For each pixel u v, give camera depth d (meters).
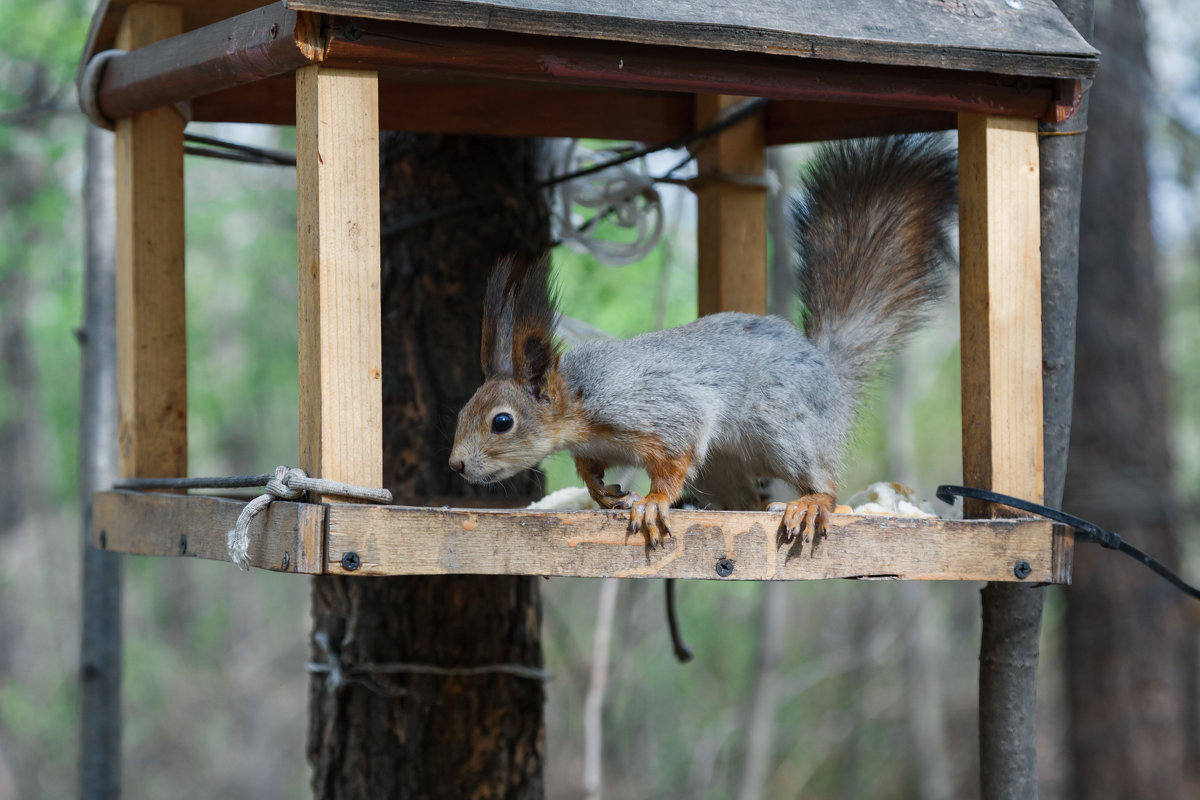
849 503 7.93
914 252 8.80
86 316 11.23
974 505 7.43
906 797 31.31
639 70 6.70
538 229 10.46
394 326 9.95
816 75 7.00
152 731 31.67
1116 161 18.58
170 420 8.62
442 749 9.61
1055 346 7.86
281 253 30.06
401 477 9.80
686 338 7.84
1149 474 18.20
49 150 19.55
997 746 7.99
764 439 7.80
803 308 8.88
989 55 7.09
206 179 29.45
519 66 6.52
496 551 6.23
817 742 32.09
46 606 32.97
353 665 9.62
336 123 6.35
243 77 6.98
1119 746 18.20
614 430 7.61
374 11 6.15
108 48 8.95
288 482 6.20
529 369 7.54
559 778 26.08
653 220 12.85
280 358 31.50
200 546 7.07
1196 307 32.09
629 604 18.30
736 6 6.80
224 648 35.19
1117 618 18.16
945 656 33.53
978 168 7.43
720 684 31.53
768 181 9.95
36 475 32.31
